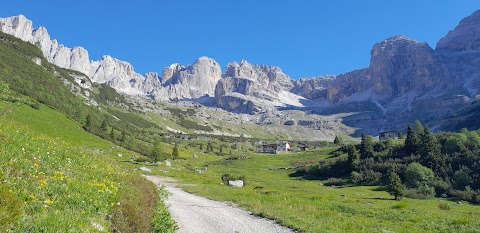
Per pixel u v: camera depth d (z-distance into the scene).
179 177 70.12
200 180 66.88
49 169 15.92
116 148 131.50
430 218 30.55
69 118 147.62
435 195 72.12
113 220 12.94
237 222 24.73
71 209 11.99
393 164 91.12
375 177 88.00
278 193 50.28
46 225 9.71
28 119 113.75
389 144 114.62
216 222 24.45
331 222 26.00
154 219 18.45
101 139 139.25
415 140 100.00
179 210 28.05
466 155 83.62
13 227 9.13
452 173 79.06
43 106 139.00
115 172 22.91
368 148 109.12
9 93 32.75
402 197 61.00
